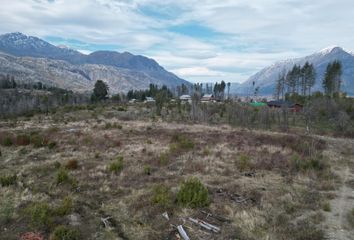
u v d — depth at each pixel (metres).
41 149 25.97
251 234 10.62
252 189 15.55
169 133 35.91
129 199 13.77
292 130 45.84
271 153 25.27
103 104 91.06
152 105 85.44
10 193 14.16
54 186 15.45
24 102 87.88
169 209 12.46
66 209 11.74
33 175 17.69
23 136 29.88
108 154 23.95
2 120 56.34
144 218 11.72
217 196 14.37
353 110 55.34
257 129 45.59
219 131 39.22
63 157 22.95
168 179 17.11
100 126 42.44
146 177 17.31
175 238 10.34
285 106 61.06
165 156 22.27
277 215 12.26
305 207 13.34
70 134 34.25
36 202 12.94
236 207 13.06
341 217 12.42
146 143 29.31
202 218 11.86
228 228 10.98
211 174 18.34
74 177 17.00
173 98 119.75
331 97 70.50
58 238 9.68
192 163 20.83
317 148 29.56
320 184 16.95
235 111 57.44
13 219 11.24
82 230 10.66
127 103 99.81
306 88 94.88
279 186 16.36
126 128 40.97
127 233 10.64
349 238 10.59
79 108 75.88
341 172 20.45
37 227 10.59
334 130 46.22
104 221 11.36
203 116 57.69
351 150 29.81
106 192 14.80
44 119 56.56
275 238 10.39
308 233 10.62
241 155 22.88
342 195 15.37
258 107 70.19
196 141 30.59
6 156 23.33
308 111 55.19
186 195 13.08
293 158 21.61
